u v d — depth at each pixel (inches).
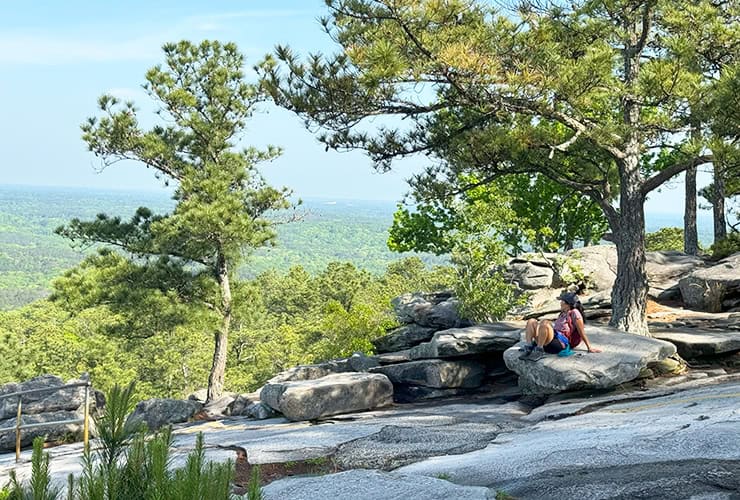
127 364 3115.2
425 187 804.0
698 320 772.0
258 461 438.3
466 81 617.3
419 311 955.3
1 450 689.0
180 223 1135.6
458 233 942.4
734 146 589.0
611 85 668.7
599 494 288.2
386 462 422.3
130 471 164.6
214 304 1285.7
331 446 462.9
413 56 615.5
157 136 1274.6
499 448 416.5
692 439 346.9
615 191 925.8
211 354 3218.5
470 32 597.3
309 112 665.6
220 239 1165.7
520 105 653.9
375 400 664.4
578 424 459.8
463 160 759.1
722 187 1230.3
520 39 617.0
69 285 1193.4
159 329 1291.8
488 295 892.6
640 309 700.0
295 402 636.1
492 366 726.5
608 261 1027.3
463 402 653.3
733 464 299.0
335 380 669.3
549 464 345.1
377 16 598.9
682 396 502.3
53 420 713.0
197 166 1301.7
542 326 607.5
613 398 550.0
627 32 707.4
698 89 610.9
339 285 4847.4
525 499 299.7
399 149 756.6
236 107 1270.9
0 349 3132.4
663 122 661.9
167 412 800.9
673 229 2097.7
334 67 643.5
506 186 1662.2
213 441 514.0
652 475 299.3
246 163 1269.7
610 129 658.8
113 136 1232.8
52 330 3395.7
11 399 741.9
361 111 672.4
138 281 1213.1
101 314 3385.8
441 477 355.3
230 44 1289.4
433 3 572.4
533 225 1689.2
